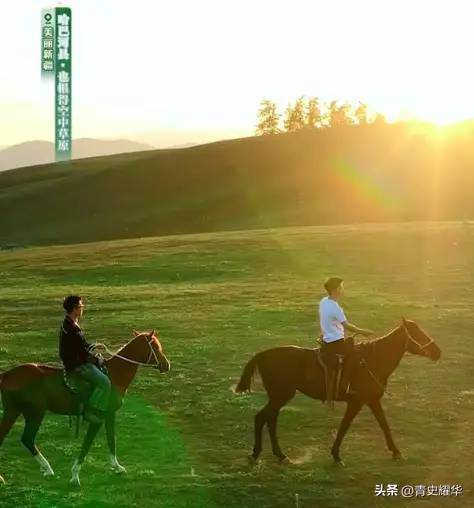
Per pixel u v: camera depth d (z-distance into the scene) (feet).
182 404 68.64
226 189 381.81
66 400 48.55
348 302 119.24
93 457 55.01
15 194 405.39
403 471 49.98
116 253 191.83
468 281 137.28
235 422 63.26
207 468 52.06
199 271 161.07
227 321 106.42
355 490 46.47
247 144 444.96
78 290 143.02
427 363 81.30
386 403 67.10
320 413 64.28
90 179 416.26
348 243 186.19
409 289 131.44
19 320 114.32
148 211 368.27
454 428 60.08
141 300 127.65
